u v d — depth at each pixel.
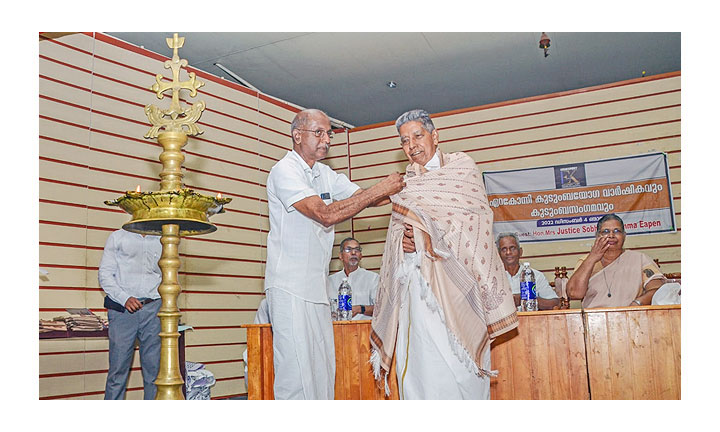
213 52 5.97
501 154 6.82
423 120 3.18
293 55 6.11
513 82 6.87
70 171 4.84
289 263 2.95
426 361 2.79
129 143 5.29
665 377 3.17
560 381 3.33
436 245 2.82
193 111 2.79
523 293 3.95
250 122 6.51
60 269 4.68
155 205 2.54
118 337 4.36
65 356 4.66
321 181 3.28
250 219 6.37
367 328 3.59
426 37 5.83
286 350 2.86
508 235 4.98
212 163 6.07
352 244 5.64
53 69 4.82
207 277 5.88
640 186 6.32
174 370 2.65
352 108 7.46
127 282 4.43
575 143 6.59
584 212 6.47
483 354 2.87
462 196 3.04
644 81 6.44
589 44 6.00
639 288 4.78
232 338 6.00
